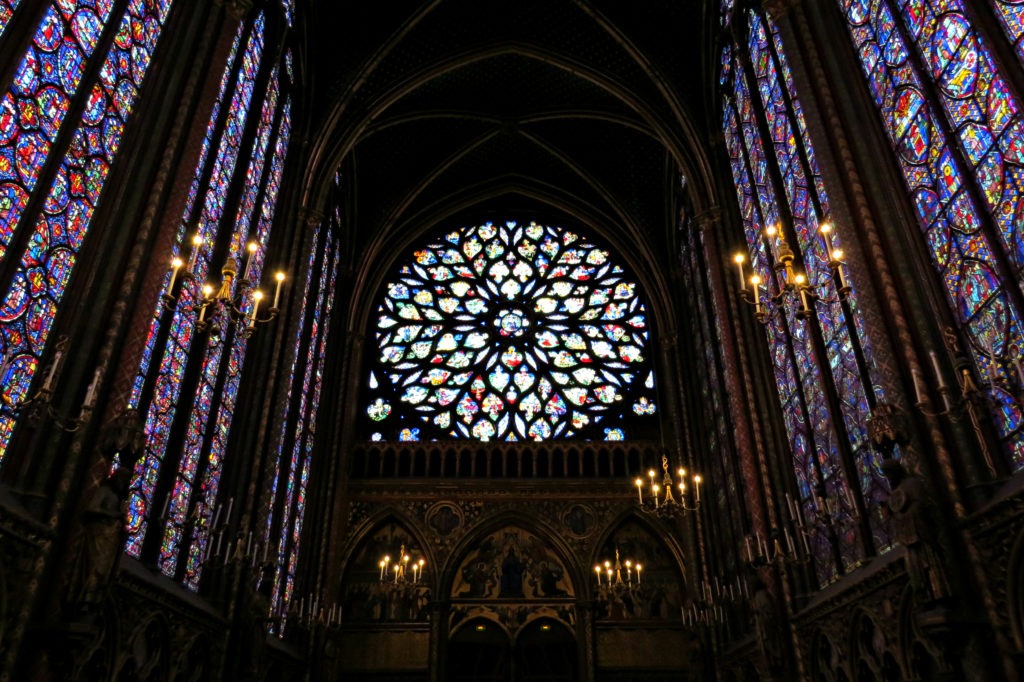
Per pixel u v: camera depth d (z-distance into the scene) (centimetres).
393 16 2364
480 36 2528
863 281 1173
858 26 1384
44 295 999
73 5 1073
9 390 918
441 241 3225
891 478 1035
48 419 955
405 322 3034
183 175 1259
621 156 2931
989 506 895
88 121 1110
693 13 2323
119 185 1178
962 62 1074
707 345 2475
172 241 1210
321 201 2247
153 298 1145
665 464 2273
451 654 2392
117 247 1123
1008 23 988
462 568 2523
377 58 2367
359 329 2898
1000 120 987
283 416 1850
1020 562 865
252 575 1595
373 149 2870
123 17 1216
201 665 1441
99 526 930
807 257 1611
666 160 2862
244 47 1747
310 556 2339
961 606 917
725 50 2230
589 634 2394
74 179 1074
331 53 2341
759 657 1723
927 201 1152
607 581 2497
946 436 1006
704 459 2517
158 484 1349
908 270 1138
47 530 893
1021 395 914
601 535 2545
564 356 2962
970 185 1045
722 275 2080
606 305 3084
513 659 2377
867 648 1299
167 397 1394
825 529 1534
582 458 2678
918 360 1069
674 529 2555
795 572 1622
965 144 1062
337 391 2680
